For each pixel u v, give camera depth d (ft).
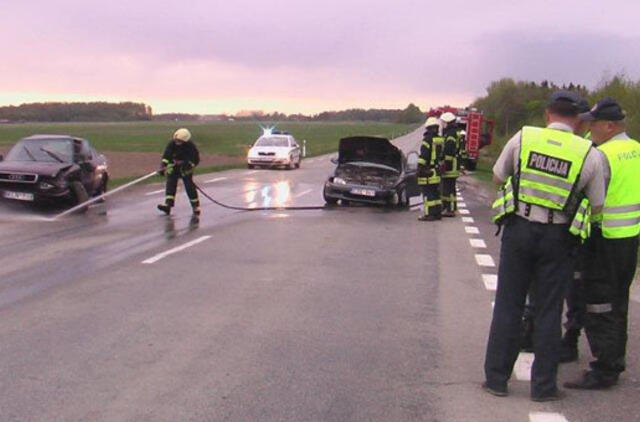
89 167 52.29
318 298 25.20
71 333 20.27
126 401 15.38
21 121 558.97
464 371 17.88
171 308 23.27
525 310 19.26
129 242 36.70
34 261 30.99
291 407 15.23
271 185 76.33
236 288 26.43
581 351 20.02
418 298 25.58
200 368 17.57
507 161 16.17
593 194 15.65
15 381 16.47
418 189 59.41
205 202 58.03
